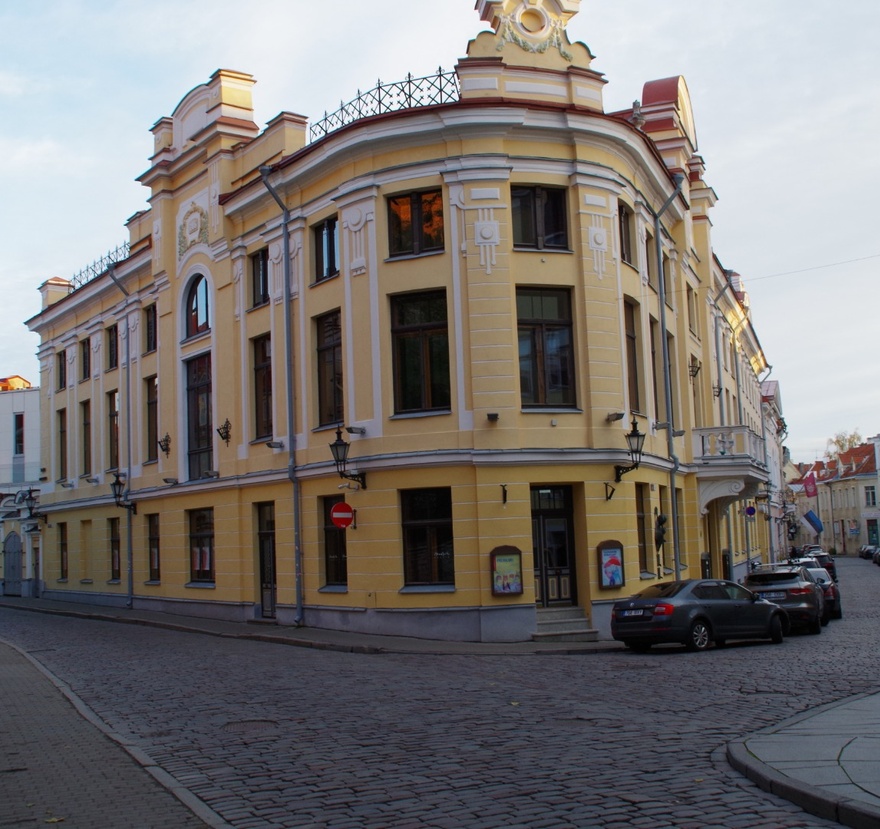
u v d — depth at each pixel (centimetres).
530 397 2267
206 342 2998
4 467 5725
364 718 1210
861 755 873
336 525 2380
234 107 2931
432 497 2261
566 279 2292
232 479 2805
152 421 3456
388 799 812
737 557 4100
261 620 2706
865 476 10756
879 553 8112
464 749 999
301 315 2550
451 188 2261
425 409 2270
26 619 3338
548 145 2312
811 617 2345
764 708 1205
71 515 4103
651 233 2745
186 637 2486
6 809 812
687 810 749
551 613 2227
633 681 1503
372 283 2320
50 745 1100
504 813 756
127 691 1539
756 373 6250
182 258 3133
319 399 2525
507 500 2184
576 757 944
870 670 1566
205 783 891
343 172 2409
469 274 2228
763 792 798
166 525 3238
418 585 2239
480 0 2391
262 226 2717
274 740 1084
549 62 2383
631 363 2511
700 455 2953
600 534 2253
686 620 1944
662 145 3122
